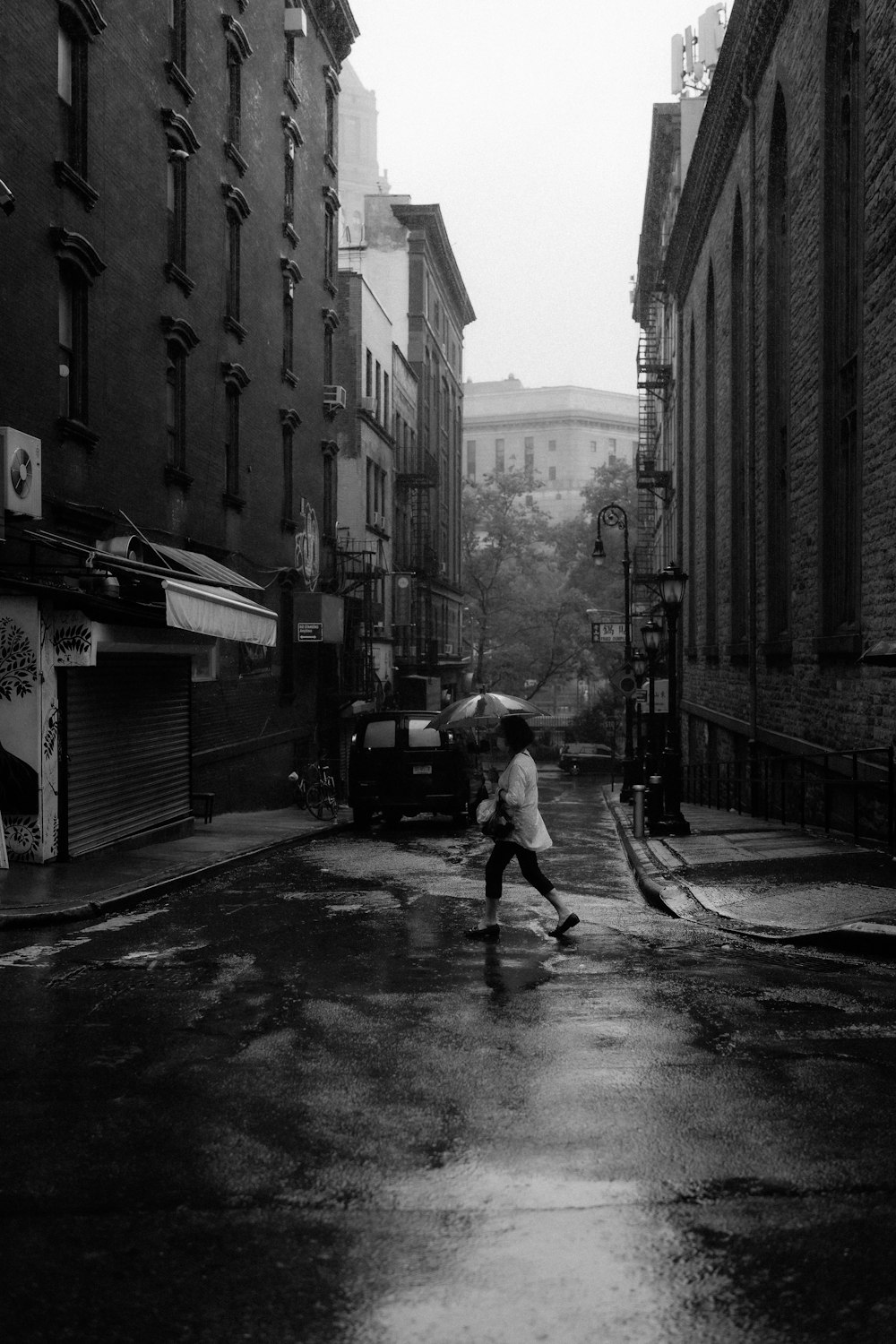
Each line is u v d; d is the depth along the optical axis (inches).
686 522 1628.9
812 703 799.1
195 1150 202.1
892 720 599.5
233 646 1023.6
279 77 1139.9
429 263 2384.4
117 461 737.0
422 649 2087.8
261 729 1111.0
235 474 1010.7
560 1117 216.8
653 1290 152.6
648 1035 271.7
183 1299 151.0
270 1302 150.3
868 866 523.8
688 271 1585.9
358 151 4731.8
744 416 1146.0
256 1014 294.0
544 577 3363.7
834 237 743.1
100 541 705.0
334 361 1611.7
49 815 577.3
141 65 765.9
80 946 391.5
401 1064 250.5
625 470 3371.1
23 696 570.9
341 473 1622.8
